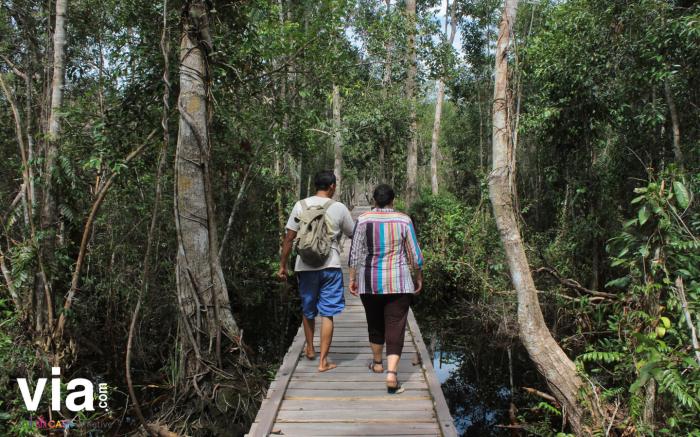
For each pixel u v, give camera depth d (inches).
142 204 277.1
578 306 283.1
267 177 392.2
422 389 162.7
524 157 520.4
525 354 314.7
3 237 247.1
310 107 388.5
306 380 170.2
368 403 152.3
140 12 239.5
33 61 241.9
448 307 443.2
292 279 438.0
